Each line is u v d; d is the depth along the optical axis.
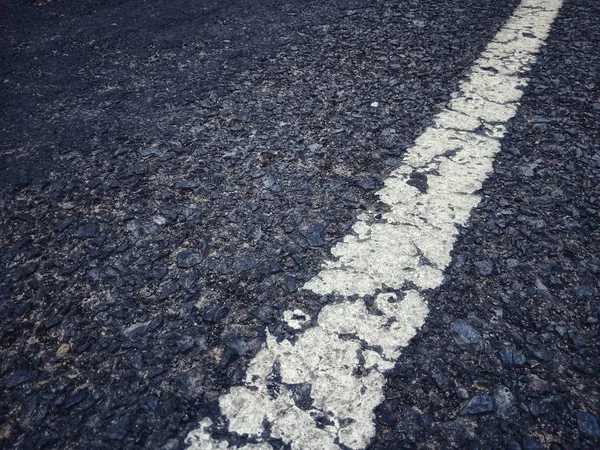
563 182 1.92
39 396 1.25
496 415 1.17
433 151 2.12
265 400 1.23
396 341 1.36
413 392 1.23
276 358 1.33
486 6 3.59
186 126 2.33
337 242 1.69
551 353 1.31
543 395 1.21
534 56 2.86
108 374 1.29
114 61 2.93
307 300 1.49
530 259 1.60
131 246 1.70
